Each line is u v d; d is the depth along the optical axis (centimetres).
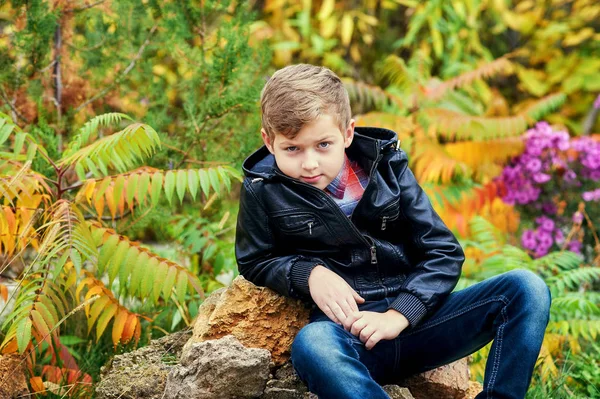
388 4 681
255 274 243
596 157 485
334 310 221
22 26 357
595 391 307
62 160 301
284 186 235
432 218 239
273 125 222
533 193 491
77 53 372
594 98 691
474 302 226
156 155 343
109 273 279
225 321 245
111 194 291
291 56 677
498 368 212
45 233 278
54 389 273
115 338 287
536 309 213
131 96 379
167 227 384
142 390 238
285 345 245
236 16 373
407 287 228
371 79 693
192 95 354
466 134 504
